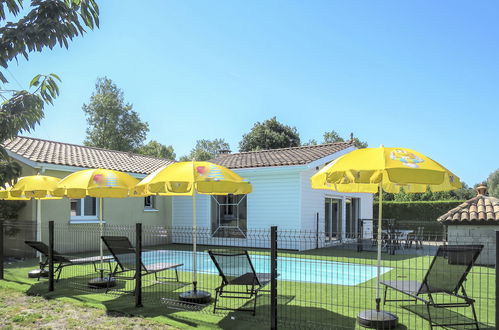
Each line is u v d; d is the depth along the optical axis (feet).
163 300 23.08
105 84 158.40
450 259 18.08
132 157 67.46
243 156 68.23
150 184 22.38
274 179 52.95
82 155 55.88
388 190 23.72
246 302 22.84
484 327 18.21
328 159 55.47
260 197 53.98
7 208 42.42
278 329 17.81
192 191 21.15
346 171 16.75
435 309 21.48
